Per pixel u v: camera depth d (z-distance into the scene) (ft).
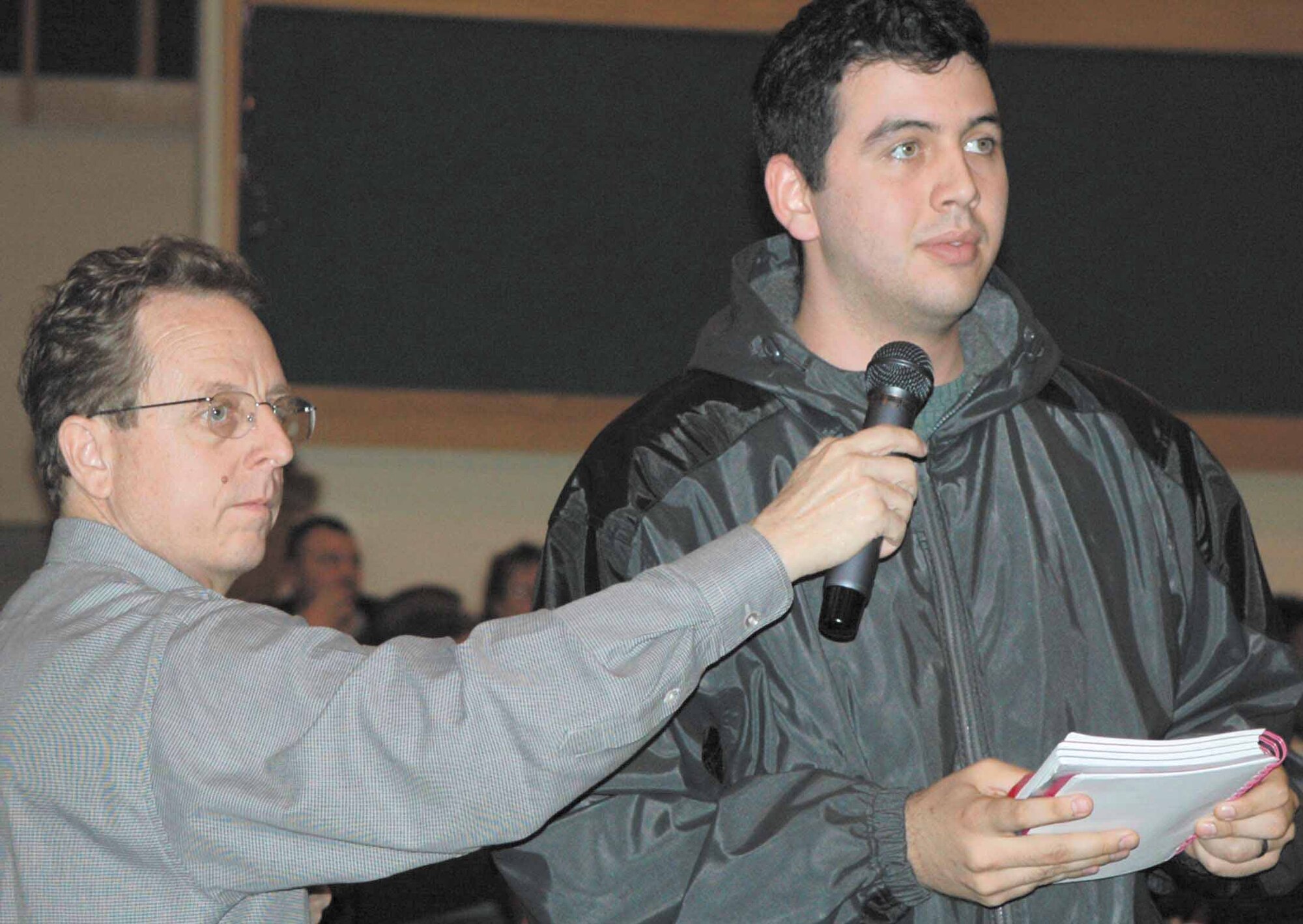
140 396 5.68
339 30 15.83
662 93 16.16
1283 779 5.80
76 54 17.56
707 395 6.56
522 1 15.89
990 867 5.33
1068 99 16.28
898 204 6.10
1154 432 6.68
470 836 5.01
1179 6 16.20
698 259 16.35
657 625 5.11
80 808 5.08
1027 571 6.27
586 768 5.02
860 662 6.12
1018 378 6.40
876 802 5.76
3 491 16.93
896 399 5.92
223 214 15.89
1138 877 6.19
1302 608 16.46
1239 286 16.61
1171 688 6.28
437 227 16.11
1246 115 16.46
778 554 5.30
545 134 16.12
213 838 5.01
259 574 15.94
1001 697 6.16
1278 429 16.66
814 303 6.59
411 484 16.30
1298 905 7.30
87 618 5.41
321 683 5.08
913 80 6.12
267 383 5.94
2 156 17.20
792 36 6.46
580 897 5.90
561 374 16.37
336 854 5.04
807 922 5.73
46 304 5.95
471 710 4.97
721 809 5.93
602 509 6.42
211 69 15.83
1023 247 16.35
